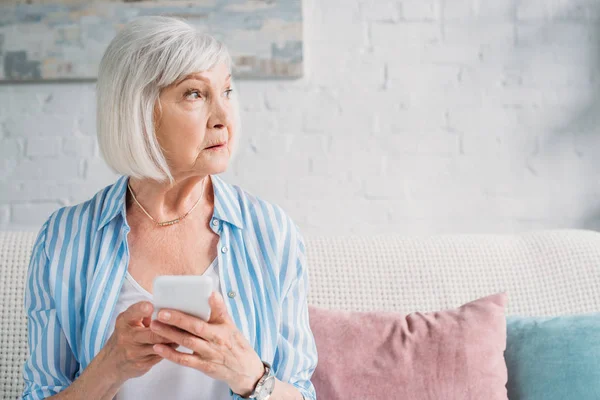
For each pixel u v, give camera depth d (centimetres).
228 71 115
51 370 117
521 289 166
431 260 167
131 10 222
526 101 229
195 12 222
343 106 228
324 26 228
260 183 227
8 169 224
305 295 130
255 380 106
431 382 142
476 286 165
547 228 229
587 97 229
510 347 152
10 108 225
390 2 229
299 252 130
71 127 226
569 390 143
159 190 118
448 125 229
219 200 123
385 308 162
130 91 109
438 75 229
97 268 116
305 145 227
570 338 148
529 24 229
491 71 229
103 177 226
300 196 227
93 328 114
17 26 222
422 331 148
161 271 117
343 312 154
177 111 110
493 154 229
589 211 229
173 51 108
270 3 223
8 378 150
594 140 229
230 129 115
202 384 115
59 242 121
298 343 124
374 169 228
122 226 119
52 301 119
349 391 142
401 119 229
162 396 114
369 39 229
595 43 230
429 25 229
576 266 168
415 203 229
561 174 229
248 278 120
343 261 165
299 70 223
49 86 225
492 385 142
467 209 229
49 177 225
